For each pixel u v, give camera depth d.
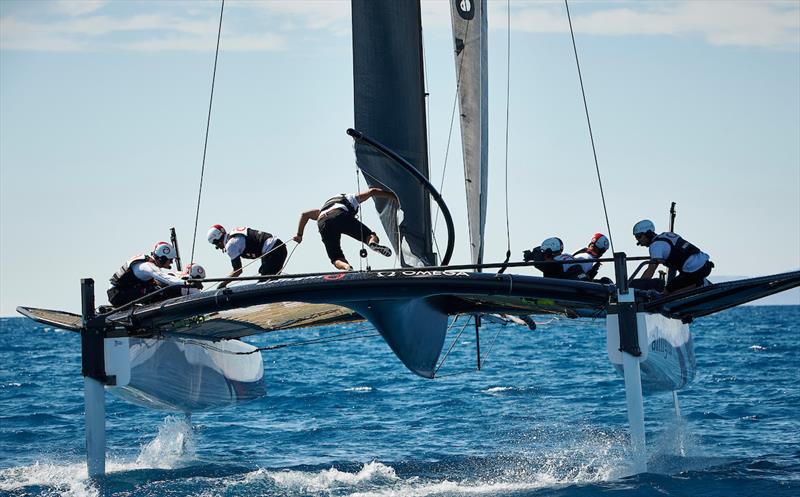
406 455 31.67
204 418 42.03
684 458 29.22
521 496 23.64
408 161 27.17
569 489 24.31
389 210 27.22
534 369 68.25
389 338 25.52
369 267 25.03
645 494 23.33
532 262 24.28
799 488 23.91
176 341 30.75
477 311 28.23
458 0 29.00
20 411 46.16
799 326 155.38
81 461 31.28
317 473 27.25
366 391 53.59
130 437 37.38
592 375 62.03
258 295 23.95
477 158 29.27
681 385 33.56
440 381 59.81
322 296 23.70
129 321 25.62
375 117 27.06
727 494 23.30
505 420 40.69
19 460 31.53
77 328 26.02
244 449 33.28
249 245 29.61
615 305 24.81
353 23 26.95
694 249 27.89
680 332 31.92
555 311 27.95
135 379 28.17
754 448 30.98
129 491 24.84
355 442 34.78
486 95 29.33
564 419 40.94
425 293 23.62
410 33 26.95
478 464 29.34
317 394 52.09
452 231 27.25
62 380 67.31
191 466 29.59
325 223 26.44
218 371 34.28
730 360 72.44
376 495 24.02
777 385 51.75
